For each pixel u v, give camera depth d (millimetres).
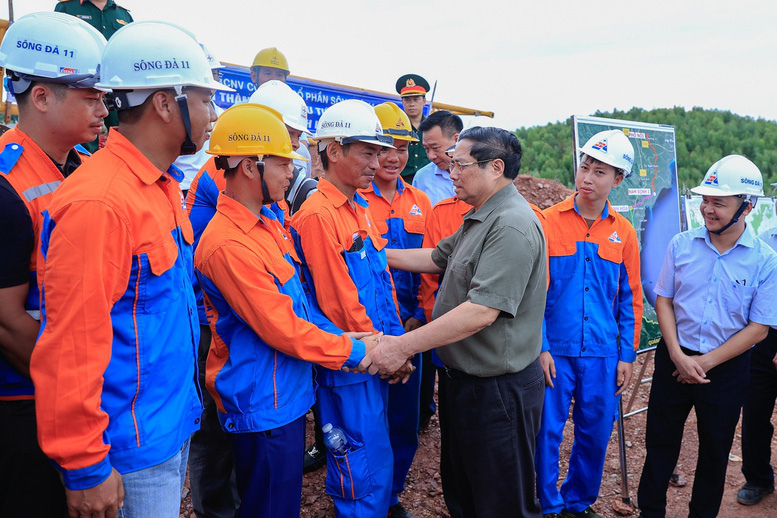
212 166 2594
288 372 2146
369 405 2469
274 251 2105
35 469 1621
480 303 2195
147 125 1579
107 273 1395
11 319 1508
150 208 1537
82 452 1345
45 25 1684
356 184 2559
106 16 4164
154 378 1563
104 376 1469
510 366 2305
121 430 1503
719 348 2834
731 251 2861
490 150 2338
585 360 3035
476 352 2318
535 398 2424
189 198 2652
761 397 3471
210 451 2674
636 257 3119
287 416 2113
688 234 3031
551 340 3068
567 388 3064
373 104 6988
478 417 2361
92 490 1378
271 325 1966
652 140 4246
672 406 3021
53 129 1729
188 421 1712
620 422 3420
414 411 3035
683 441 4238
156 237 1534
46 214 1454
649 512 3105
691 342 2943
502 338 2301
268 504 2113
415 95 5137
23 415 1613
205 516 2723
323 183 2555
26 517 1627
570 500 3211
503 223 2256
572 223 3045
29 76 1660
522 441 2396
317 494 3225
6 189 1506
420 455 3740
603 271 3021
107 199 1412
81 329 1342
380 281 2701
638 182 4164
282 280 2080
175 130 1590
